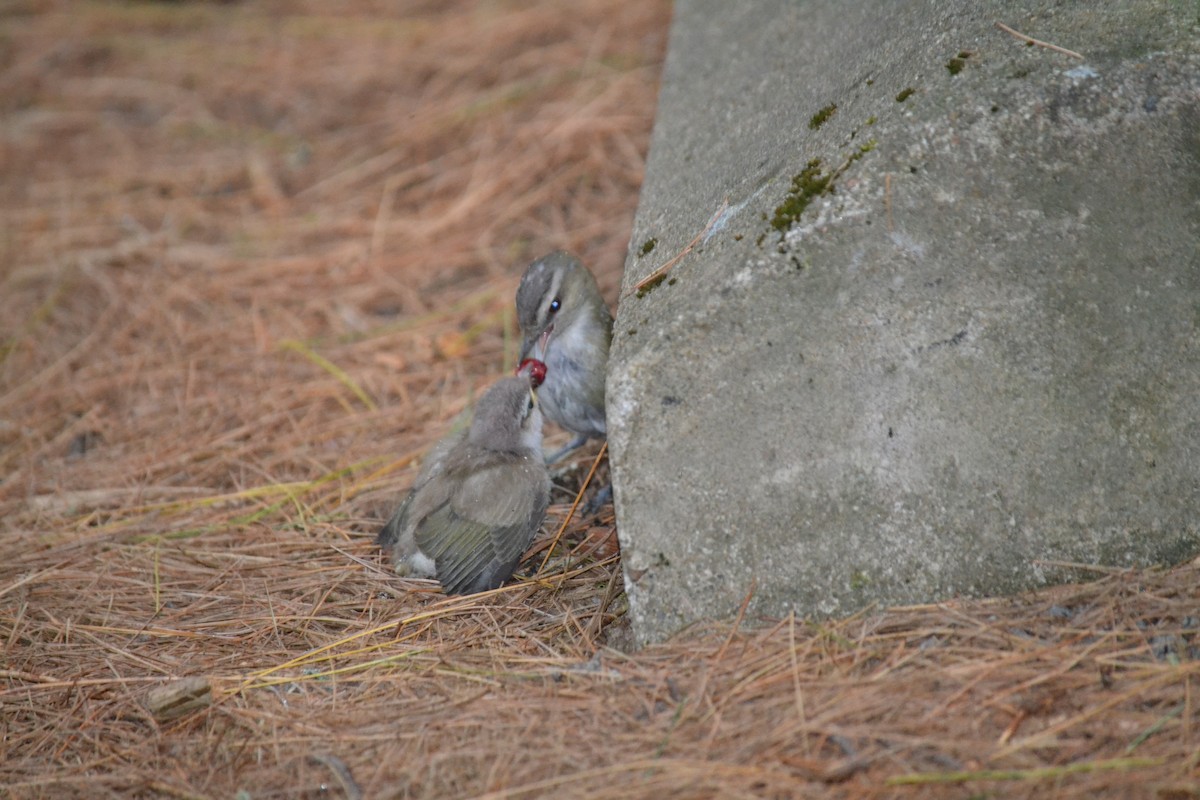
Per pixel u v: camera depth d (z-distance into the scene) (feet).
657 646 24.70
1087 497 24.35
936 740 21.09
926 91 25.50
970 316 24.43
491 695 24.63
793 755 21.30
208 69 61.26
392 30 61.93
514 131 52.26
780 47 34.68
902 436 24.39
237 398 40.24
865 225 24.67
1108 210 24.77
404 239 47.96
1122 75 25.32
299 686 26.27
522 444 31.99
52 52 63.41
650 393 24.61
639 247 29.94
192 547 32.86
